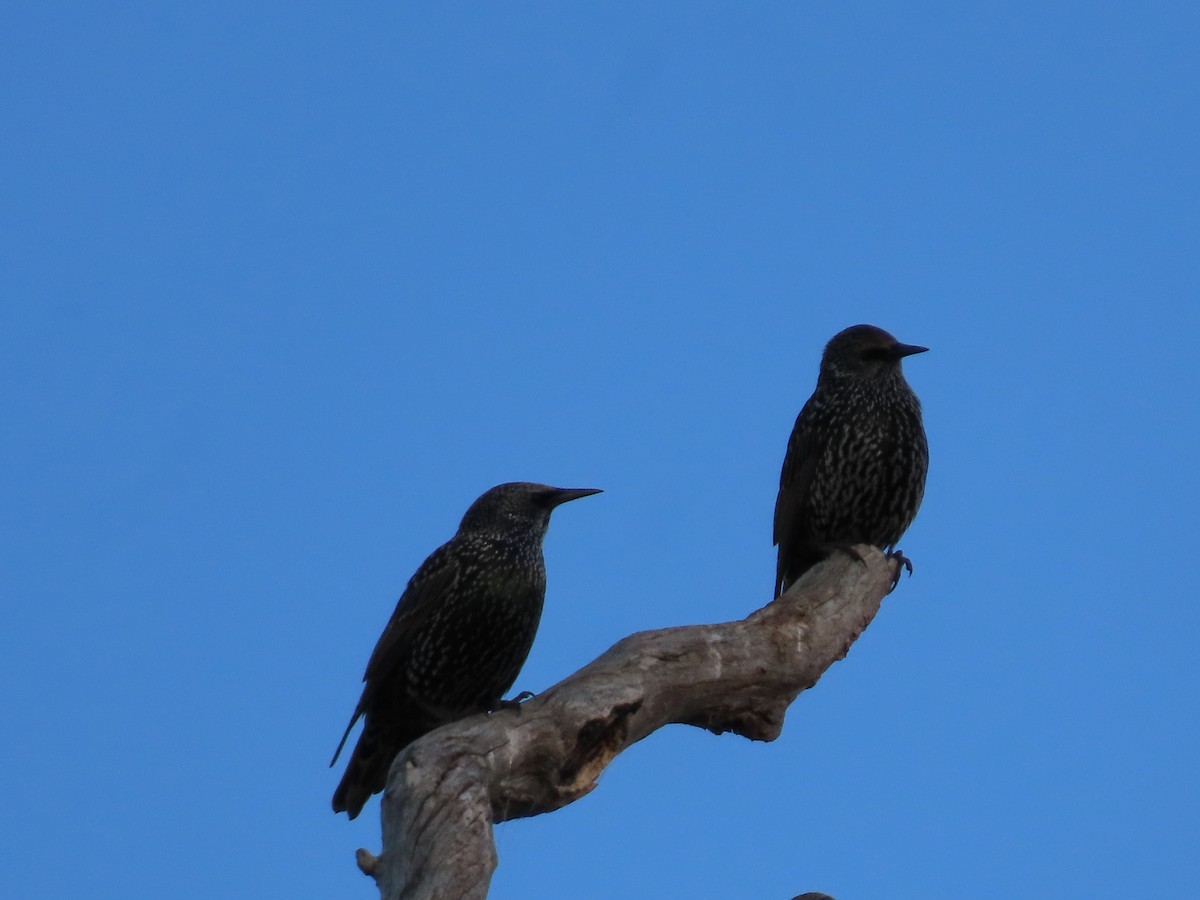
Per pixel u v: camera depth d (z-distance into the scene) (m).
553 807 9.91
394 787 9.14
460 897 8.77
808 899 9.59
